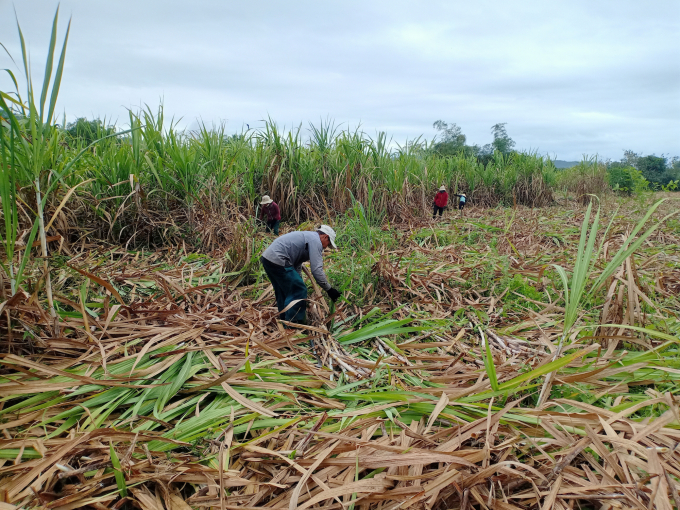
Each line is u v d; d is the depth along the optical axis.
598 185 17.00
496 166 15.55
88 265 4.64
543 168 15.76
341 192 9.16
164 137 6.60
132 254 5.70
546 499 1.75
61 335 3.01
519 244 7.24
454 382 2.88
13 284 2.68
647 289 3.76
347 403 2.64
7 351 2.66
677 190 26.34
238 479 1.91
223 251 5.95
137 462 1.97
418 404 2.43
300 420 2.38
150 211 6.23
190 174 6.40
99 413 2.36
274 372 2.88
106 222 5.98
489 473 1.77
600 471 1.86
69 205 5.62
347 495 1.85
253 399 2.56
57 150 4.93
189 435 2.22
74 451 1.98
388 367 2.86
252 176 8.35
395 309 4.22
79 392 2.44
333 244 4.17
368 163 9.55
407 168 10.78
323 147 9.76
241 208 7.88
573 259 5.99
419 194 11.27
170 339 3.14
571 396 2.53
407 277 4.80
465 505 1.73
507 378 2.73
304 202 9.04
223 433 2.24
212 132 7.22
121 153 6.20
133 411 2.41
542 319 3.99
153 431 2.28
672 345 3.21
